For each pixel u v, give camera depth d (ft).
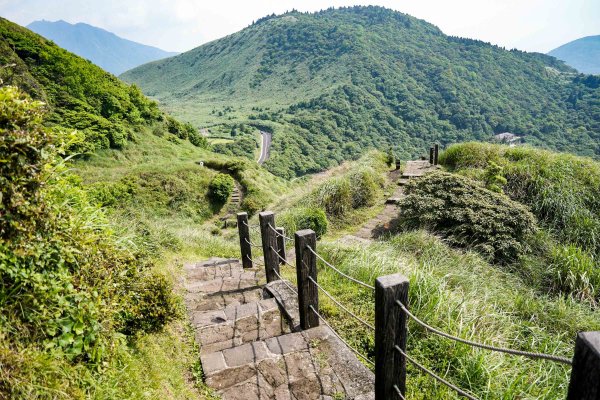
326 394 8.70
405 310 6.57
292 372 9.45
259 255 23.81
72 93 113.80
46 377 5.65
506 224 21.56
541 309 14.06
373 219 31.14
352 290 14.20
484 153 36.06
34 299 6.32
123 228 16.84
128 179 74.38
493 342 10.84
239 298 14.74
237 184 87.40
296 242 10.75
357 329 11.72
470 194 24.20
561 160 29.53
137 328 9.91
